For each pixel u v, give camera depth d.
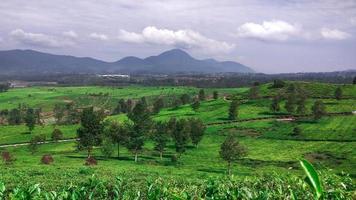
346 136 150.38
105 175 57.81
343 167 115.69
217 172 104.12
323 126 166.50
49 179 48.94
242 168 113.19
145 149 150.25
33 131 188.38
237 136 163.00
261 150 140.62
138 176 59.31
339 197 9.66
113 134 132.62
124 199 12.29
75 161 114.69
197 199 9.74
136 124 130.88
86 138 125.69
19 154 140.25
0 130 190.50
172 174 81.12
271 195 10.59
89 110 129.12
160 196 10.72
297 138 153.38
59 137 165.75
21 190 10.25
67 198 10.84
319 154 131.75
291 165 117.31
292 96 198.25
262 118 187.38
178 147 133.25
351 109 189.25
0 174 52.28
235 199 9.63
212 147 150.00
